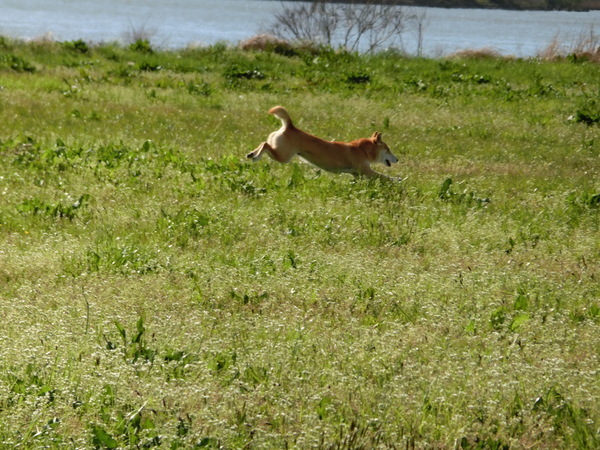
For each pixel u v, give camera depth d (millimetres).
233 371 16875
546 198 33594
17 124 46062
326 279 22891
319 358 17672
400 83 73188
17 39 88875
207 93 62125
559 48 102312
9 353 16891
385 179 36188
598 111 59094
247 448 14227
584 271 24953
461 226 28719
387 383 16391
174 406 15531
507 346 18781
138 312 20375
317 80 72750
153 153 38938
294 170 34219
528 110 61812
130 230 27094
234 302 21375
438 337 19234
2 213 28391
